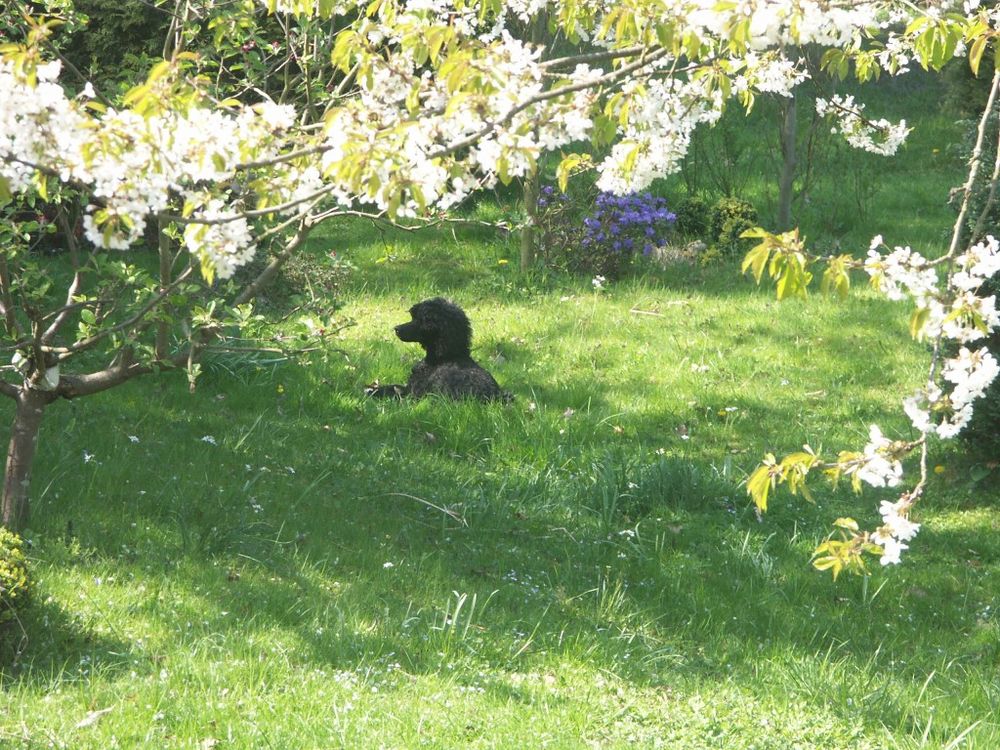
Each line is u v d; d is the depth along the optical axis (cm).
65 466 980
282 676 705
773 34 509
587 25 633
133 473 999
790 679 787
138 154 474
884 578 1002
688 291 1875
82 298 810
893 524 525
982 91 1727
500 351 1587
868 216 2219
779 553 1049
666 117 586
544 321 1706
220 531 901
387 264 1919
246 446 1131
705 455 1274
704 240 2131
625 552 1009
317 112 986
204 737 628
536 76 537
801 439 1314
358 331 1608
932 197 2325
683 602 920
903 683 812
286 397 1316
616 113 551
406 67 546
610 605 891
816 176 2230
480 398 1341
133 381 1276
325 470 1103
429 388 1359
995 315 481
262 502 997
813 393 1462
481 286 1862
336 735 633
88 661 703
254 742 619
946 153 2528
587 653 795
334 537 955
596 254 1928
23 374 848
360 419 1288
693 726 704
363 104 537
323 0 644
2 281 792
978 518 1132
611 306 1794
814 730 713
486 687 727
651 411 1388
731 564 1000
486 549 982
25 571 718
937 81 2880
